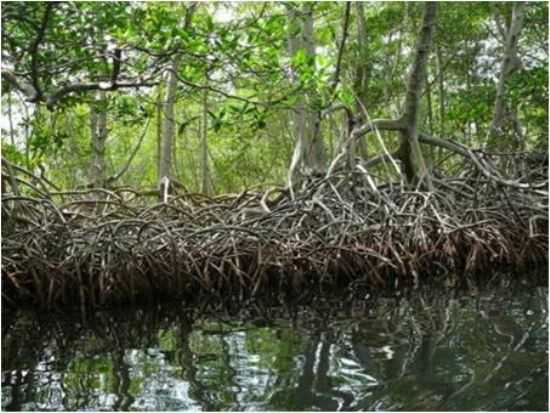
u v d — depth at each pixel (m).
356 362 5.06
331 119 19.59
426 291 7.89
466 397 4.28
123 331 6.36
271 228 8.20
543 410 4.02
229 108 6.55
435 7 10.05
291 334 5.99
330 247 8.20
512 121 13.23
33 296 7.29
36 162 10.03
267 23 6.14
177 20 5.62
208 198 9.94
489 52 17.11
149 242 7.62
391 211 8.78
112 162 23.33
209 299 7.77
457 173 11.09
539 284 8.15
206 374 4.90
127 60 5.45
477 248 8.78
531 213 9.59
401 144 10.48
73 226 7.74
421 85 10.35
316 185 9.16
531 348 5.26
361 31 15.62
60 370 5.11
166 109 12.66
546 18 15.15
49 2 4.41
